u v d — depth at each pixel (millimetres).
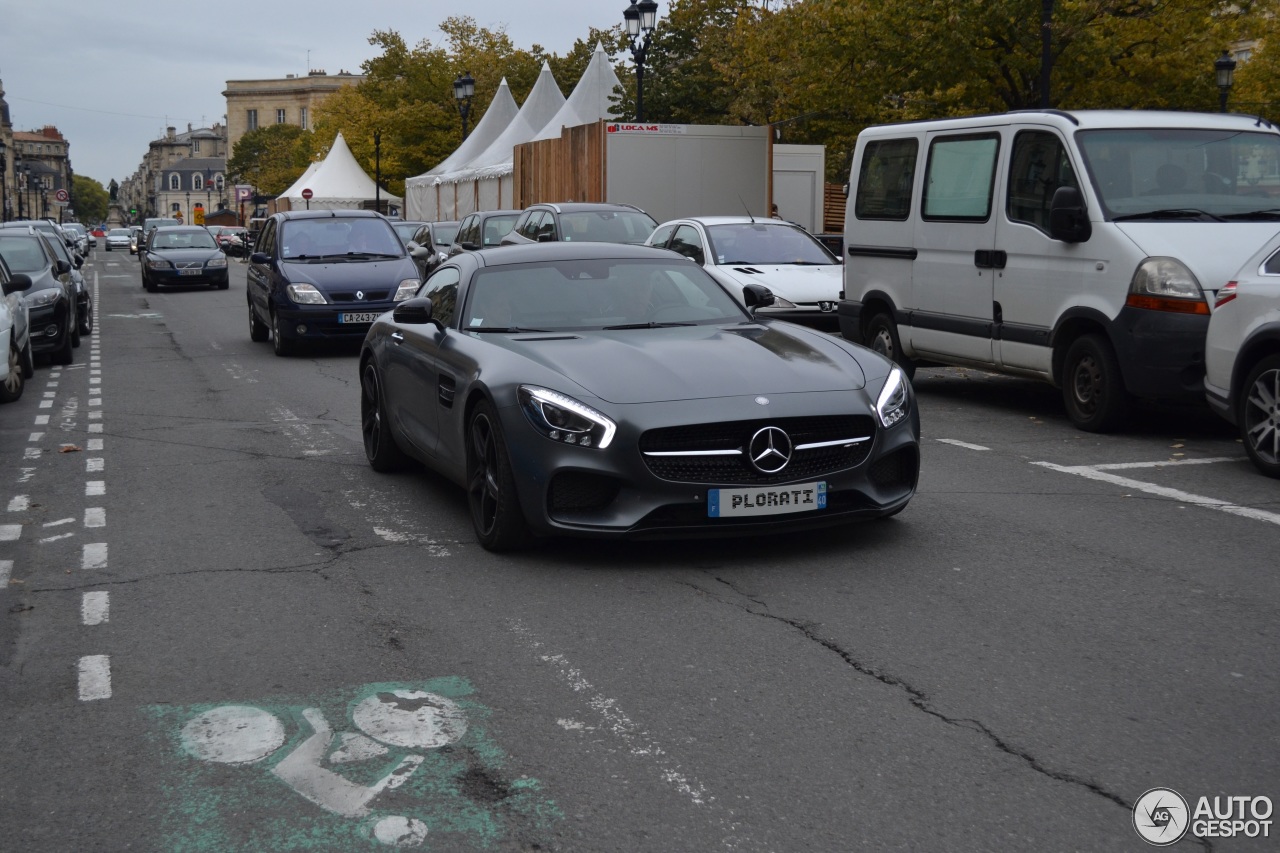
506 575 5902
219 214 149375
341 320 16672
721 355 6293
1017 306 10047
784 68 33469
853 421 5953
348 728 4125
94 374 15570
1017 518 6801
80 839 3412
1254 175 9633
